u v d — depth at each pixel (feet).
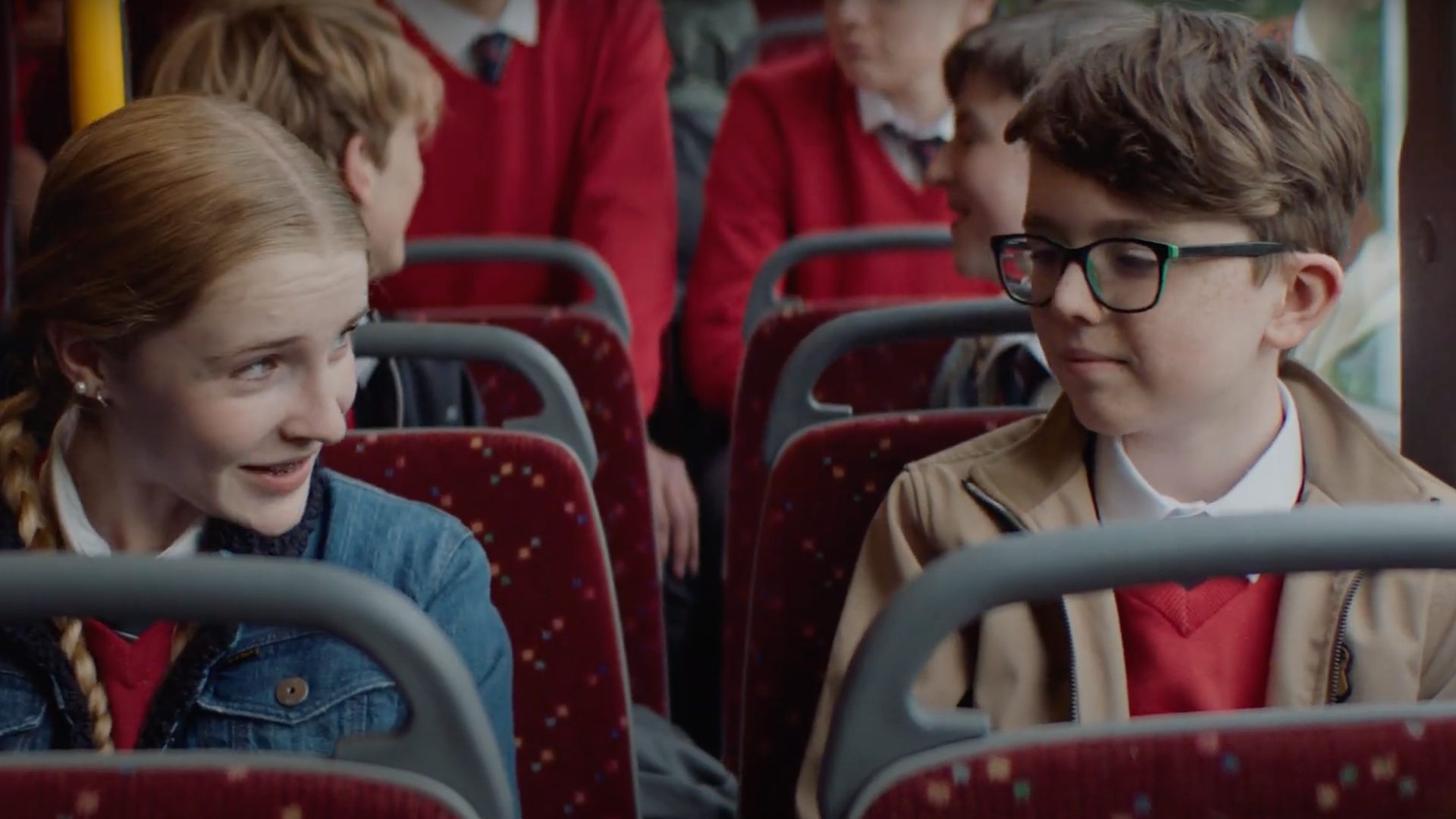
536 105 8.68
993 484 3.79
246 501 3.15
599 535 4.42
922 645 2.57
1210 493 3.71
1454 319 4.67
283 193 3.01
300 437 3.09
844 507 4.28
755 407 6.11
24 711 3.22
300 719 3.37
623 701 4.47
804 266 8.61
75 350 3.09
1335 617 3.52
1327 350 8.68
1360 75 8.60
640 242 8.61
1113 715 3.55
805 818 3.75
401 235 5.43
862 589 3.88
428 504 4.24
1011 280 3.68
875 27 8.23
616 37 8.76
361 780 2.45
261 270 2.95
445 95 8.57
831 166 8.66
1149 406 3.51
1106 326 3.47
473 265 8.57
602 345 6.06
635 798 4.53
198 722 3.36
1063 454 3.78
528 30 8.63
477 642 3.64
